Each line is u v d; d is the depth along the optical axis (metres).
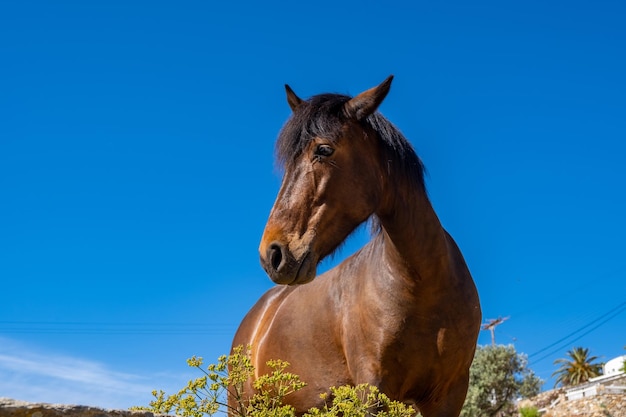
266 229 3.64
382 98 3.82
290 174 3.75
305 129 3.75
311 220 3.65
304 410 4.49
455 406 4.14
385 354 3.93
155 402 2.74
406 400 4.13
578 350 63.69
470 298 4.11
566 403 26.91
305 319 4.52
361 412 2.71
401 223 3.92
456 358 3.99
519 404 30.55
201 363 2.89
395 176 3.96
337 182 3.73
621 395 25.95
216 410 2.79
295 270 3.54
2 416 2.40
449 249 4.13
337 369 4.33
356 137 3.86
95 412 2.58
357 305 4.12
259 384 3.06
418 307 3.90
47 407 2.48
